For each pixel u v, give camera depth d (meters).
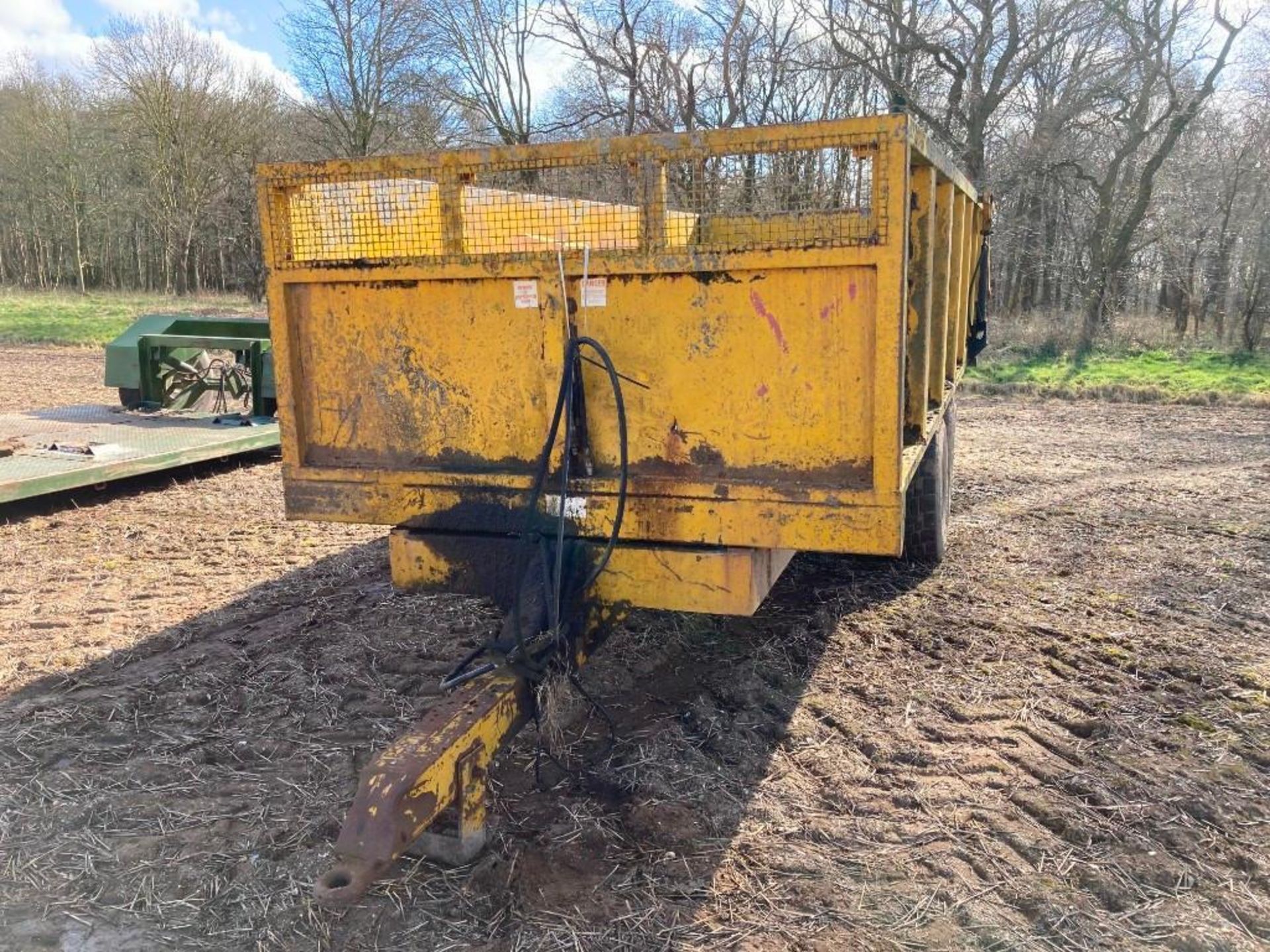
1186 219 21.23
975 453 10.48
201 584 5.95
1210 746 3.83
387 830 2.46
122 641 5.00
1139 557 6.35
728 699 4.30
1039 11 21.77
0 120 38.50
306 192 3.59
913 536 6.04
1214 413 13.70
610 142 3.16
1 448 7.86
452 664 4.68
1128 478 8.99
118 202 38.09
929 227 3.75
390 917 2.84
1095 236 20.70
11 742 3.90
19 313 27.30
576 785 3.57
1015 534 6.96
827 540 3.13
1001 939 2.74
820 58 24.36
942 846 3.19
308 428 3.73
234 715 4.18
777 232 3.21
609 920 2.82
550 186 3.88
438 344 3.50
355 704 4.27
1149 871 3.04
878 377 2.98
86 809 3.41
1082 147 22.58
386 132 30.09
